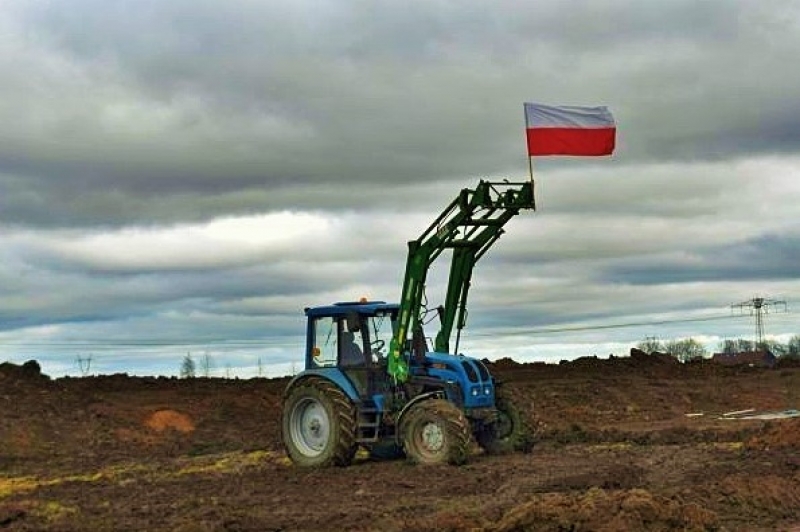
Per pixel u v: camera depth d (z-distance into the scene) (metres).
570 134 19.02
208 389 31.61
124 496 15.25
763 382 35.28
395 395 17.88
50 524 12.77
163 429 26.77
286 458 20.03
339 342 18.14
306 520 12.46
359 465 17.73
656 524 10.80
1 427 23.88
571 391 32.44
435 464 16.64
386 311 18.34
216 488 15.75
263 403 30.38
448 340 18.80
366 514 12.72
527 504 11.26
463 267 18.62
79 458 21.86
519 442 18.19
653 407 31.38
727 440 20.47
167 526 12.38
